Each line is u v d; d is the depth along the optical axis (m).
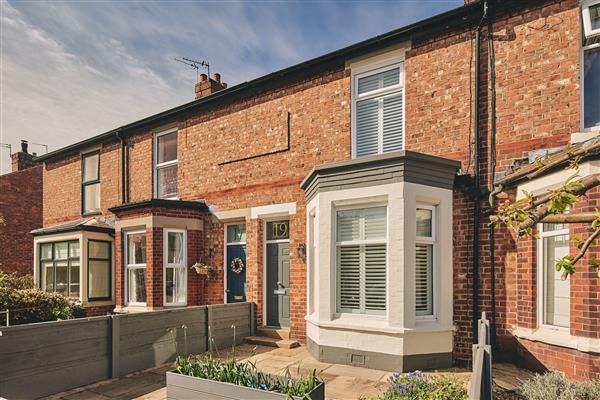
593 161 5.04
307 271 8.05
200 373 4.58
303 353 7.58
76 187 14.27
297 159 8.95
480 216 6.66
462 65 7.08
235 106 10.18
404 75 7.76
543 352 5.63
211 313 7.99
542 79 6.32
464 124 6.99
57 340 5.56
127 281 10.39
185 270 10.11
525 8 6.55
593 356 4.94
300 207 8.75
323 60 8.53
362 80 8.41
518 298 6.11
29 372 5.22
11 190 17.41
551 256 5.93
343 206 7.01
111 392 5.59
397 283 6.24
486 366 3.14
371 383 5.61
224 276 10.04
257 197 9.51
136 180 12.33
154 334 6.87
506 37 6.69
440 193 6.65
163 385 5.87
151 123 11.91
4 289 8.05
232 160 10.08
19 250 17.47
